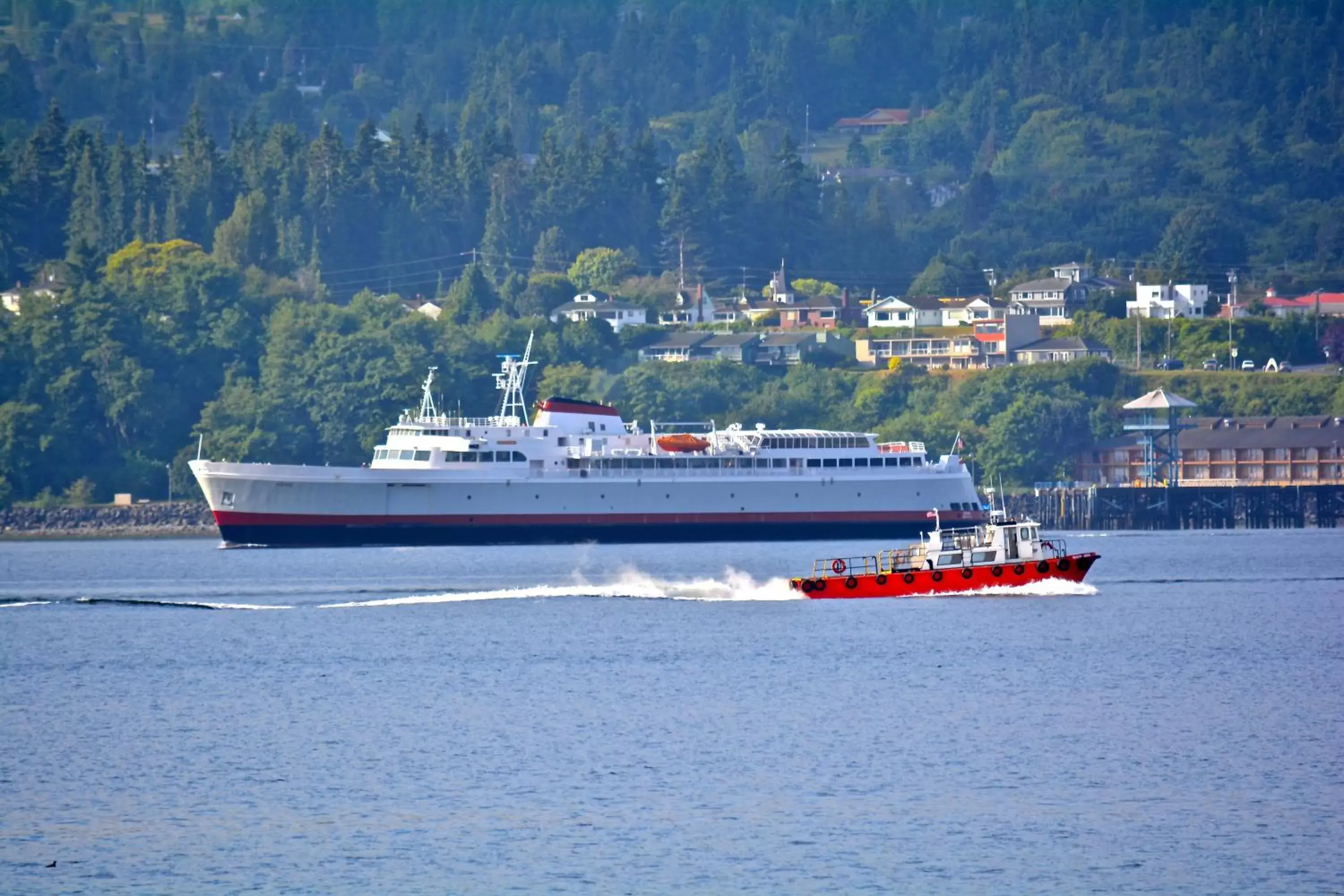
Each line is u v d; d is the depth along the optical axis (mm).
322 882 189125
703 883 187750
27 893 186500
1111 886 186500
